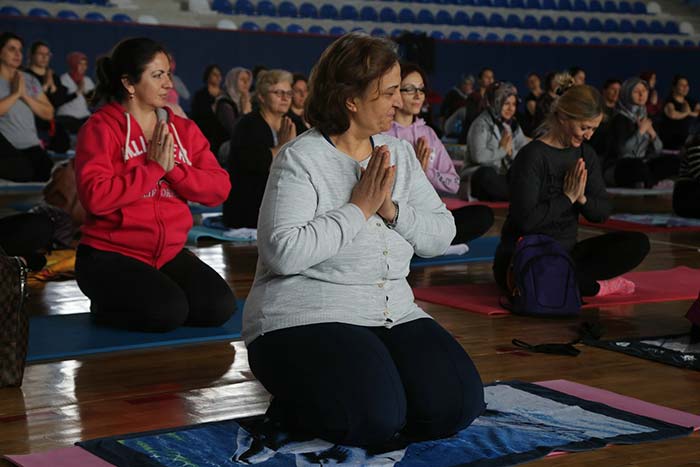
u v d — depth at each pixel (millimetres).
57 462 2770
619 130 11508
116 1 17531
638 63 20703
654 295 5305
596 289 5238
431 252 3031
